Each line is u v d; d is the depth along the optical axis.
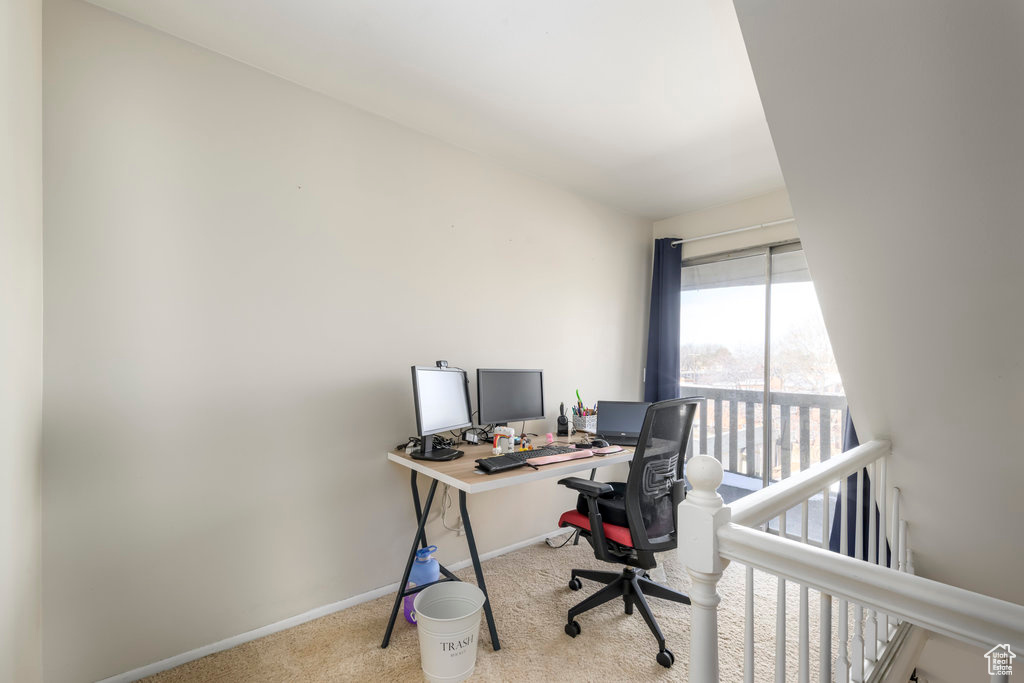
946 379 1.45
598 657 1.81
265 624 1.92
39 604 1.46
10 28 1.15
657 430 1.91
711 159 2.70
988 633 0.60
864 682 1.43
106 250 1.60
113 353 1.61
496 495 2.75
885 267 1.33
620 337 3.57
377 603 2.18
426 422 2.07
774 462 3.11
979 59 0.91
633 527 1.85
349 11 1.62
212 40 1.78
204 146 1.81
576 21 1.63
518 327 2.89
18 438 1.23
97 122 1.59
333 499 2.11
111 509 1.60
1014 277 1.13
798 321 3.02
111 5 1.60
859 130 1.14
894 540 1.83
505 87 2.05
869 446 1.67
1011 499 1.61
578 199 3.27
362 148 2.23
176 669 1.70
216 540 1.81
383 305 2.29
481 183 2.70
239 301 1.88
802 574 0.76
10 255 1.16
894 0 0.94
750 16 1.12
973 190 1.07
